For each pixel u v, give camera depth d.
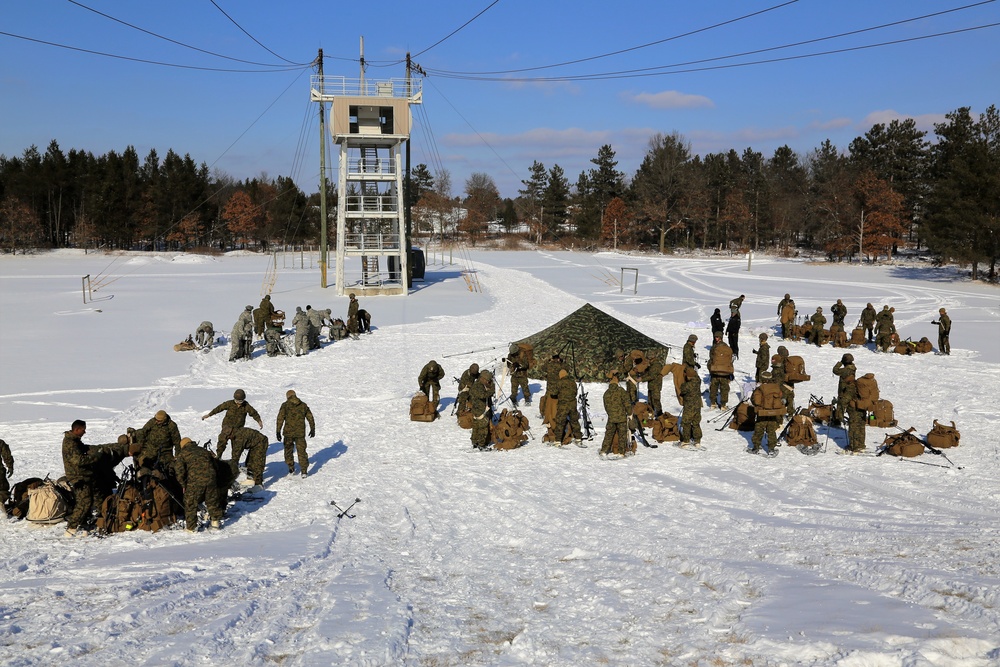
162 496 10.36
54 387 20.70
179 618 6.35
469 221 146.00
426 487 12.21
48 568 8.40
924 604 5.94
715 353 18.33
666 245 127.25
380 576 7.73
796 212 114.88
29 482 11.01
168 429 11.15
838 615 5.73
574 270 73.44
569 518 10.41
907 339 27.75
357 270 76.00
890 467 12.77
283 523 10.69
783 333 30.42
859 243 91.62
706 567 7.50
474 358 25.41
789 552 8.12
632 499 11.33
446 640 5.80
